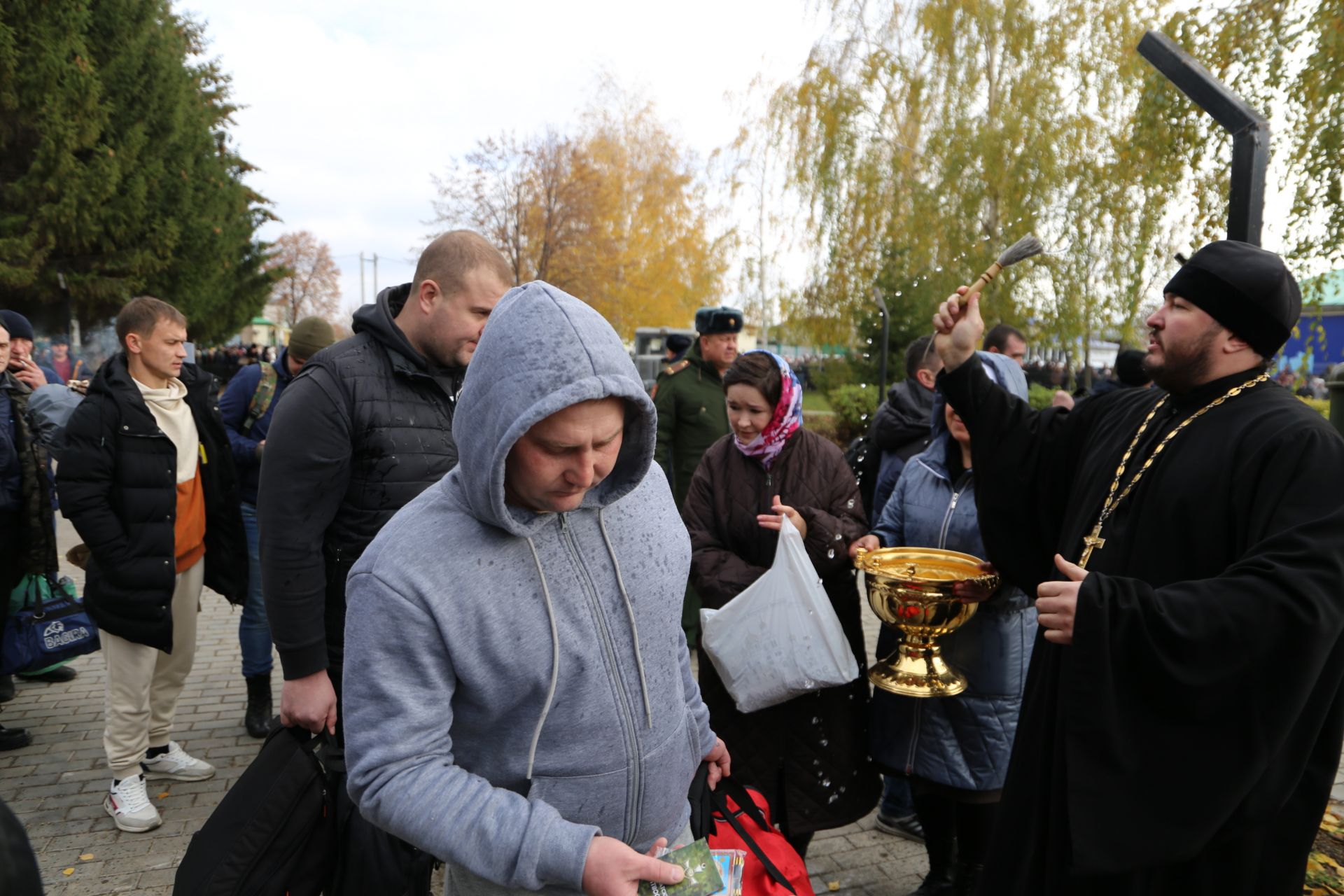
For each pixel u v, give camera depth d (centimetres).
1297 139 472
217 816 163
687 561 138
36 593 372
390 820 111
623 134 2777
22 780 348
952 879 263
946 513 264
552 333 106
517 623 115
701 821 154
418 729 112
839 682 228
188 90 2006
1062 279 1312
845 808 246
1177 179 557
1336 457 153
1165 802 152
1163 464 173
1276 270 167
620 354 113
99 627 301
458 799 110
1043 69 1348
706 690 249
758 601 232
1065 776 167
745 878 150
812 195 1515
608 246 2378
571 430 107
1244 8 490
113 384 302
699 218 2727
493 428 107
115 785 316
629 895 107
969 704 241
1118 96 1291
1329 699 159
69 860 293
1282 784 159
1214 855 164
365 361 210
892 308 1355
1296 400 169
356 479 208
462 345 212
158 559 303
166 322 316
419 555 113
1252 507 158
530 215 2178
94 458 292
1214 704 149
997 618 241
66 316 1869
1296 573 142
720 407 519
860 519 267
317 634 200
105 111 1759
